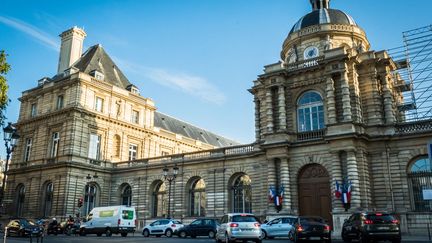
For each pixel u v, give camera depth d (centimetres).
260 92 4081
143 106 5919
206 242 2553
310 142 3462
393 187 3222
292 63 3859
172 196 4612
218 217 4153
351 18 4378
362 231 2209
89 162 4988
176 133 6844
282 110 3722
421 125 3244
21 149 5478
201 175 4441
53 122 5147
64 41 6000
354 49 3562
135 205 4884
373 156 3356
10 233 3631
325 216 3344
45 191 5031
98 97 5253
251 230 2253
